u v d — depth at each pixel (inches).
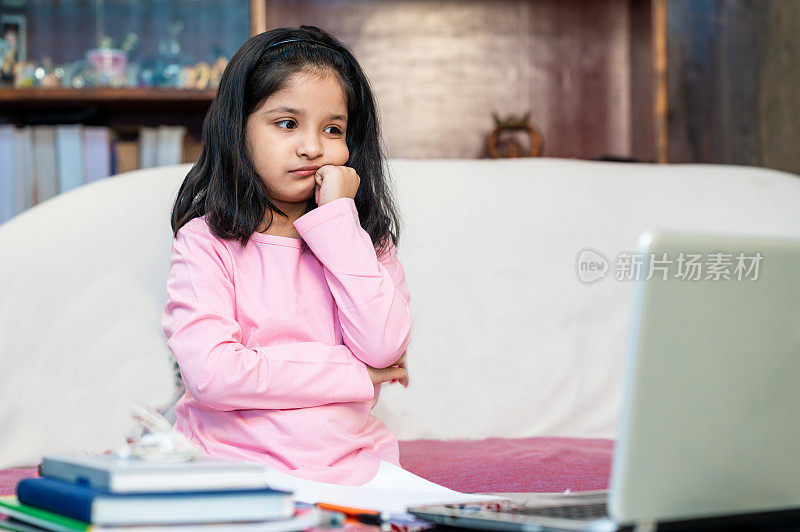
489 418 66.2
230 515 25.7
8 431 59.1
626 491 24.6
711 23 99.3
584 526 25.0
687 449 25.2
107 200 65.3
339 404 40.7
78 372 61.3
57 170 96.2
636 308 24.3
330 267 41.3
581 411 67.8
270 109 42.1
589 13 107.1
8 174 95.6
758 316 25.4
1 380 59.2
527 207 70.9
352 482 39.4
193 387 38.5
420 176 70.5
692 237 24.3
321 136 43.0
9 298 60.6
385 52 107.2
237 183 42.6
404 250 68.1
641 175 74.4
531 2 107.6
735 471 26.1
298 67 42.3
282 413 39.9
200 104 99.6
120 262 63.8
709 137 99.8
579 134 107.1
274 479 37.5
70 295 62.2
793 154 89.8
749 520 26.7
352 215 42.2
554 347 68.4
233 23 100.1
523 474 47.0
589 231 71.2
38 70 99.1
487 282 68.8
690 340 24.7
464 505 31.2
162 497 25.2
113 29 100.5
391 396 65.5
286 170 42.1
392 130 106.7
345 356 40.6
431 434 65.4
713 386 25.2
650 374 24.4
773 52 92.4
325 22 106.6
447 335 67.2
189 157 103.5
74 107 100.6
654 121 100.3
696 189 74.1
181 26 100.3
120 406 61.6
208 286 40.7
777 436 26.3
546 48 107.3
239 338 40.3
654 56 100.6
